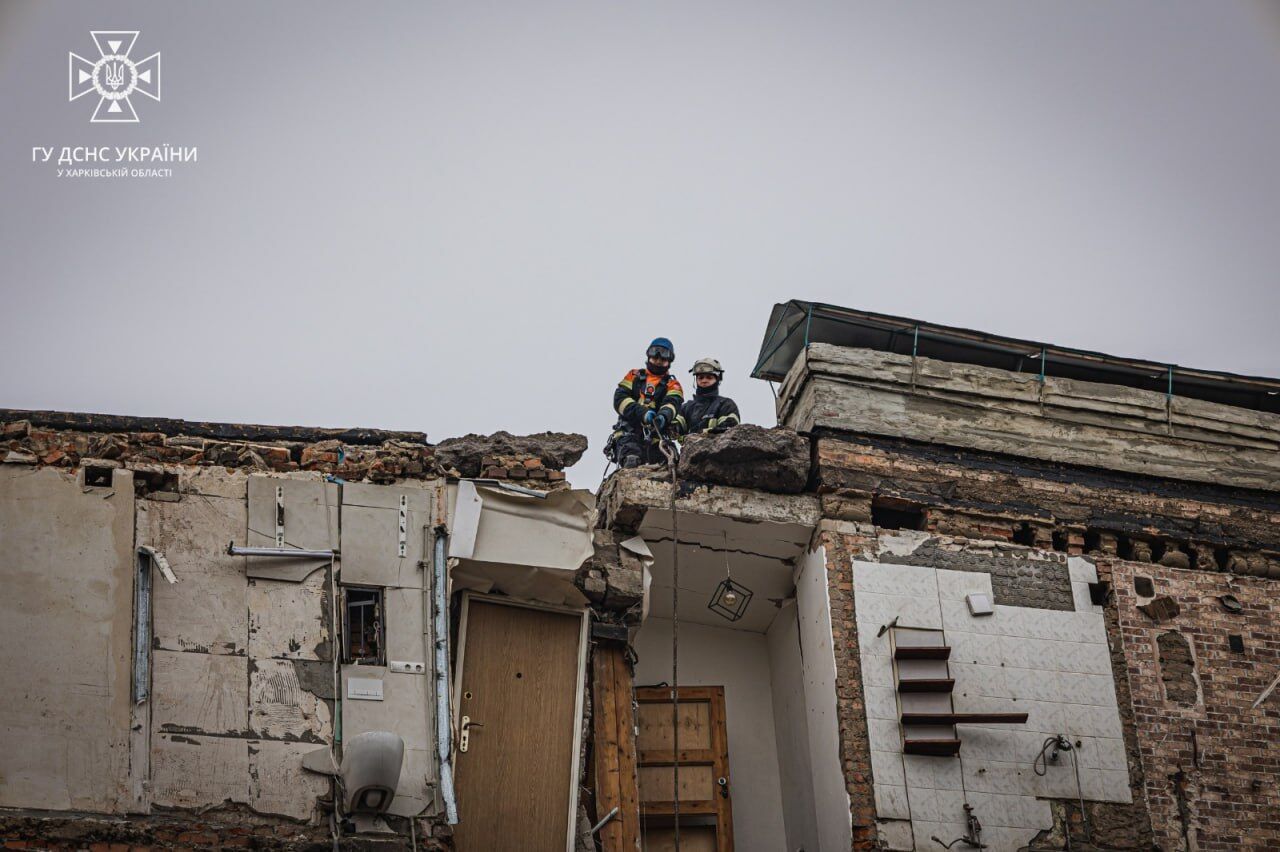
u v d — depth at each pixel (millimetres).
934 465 18109
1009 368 19203
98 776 13906
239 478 15180
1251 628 18000
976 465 18281
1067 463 18609
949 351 19031
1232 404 19844
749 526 17562
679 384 19453
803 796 17500
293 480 15266
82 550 14555
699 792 17969
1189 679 17531
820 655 17109
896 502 17781
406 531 15367
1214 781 17016
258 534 14984
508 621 16328
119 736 14055
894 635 16938
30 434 14922
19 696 13992
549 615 16484
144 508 14844
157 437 15211
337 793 14250
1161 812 16719
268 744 14312
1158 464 18859
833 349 18359
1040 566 17781
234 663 14508
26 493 14641
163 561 14672
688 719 18344
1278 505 19078
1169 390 19391
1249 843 16781
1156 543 18422
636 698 18359
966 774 16406
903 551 17469
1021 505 18125
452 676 15758
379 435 15781
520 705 16031
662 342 19641
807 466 17656
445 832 14383
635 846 15969
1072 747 16766
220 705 14344
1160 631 17734
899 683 16656
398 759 13914
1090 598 17734
